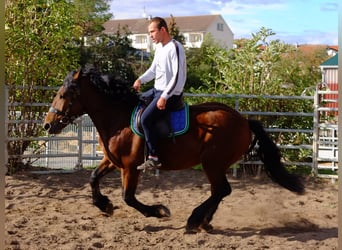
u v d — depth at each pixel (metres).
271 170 5.87
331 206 7.13
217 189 5.66
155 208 5.75
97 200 6.20
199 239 5.30
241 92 9.80
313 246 5.14
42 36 9.12
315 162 9.24
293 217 6.44
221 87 10.30
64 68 9.33
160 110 5.46
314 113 9.23
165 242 5.21
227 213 6.66
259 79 9.88
